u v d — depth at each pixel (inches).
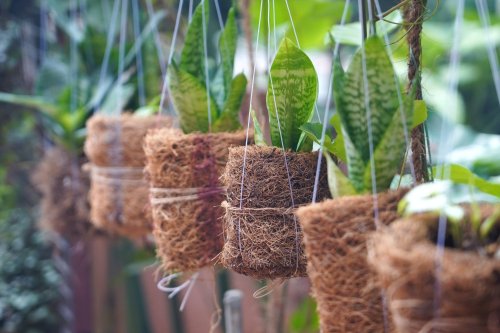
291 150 50.2
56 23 96.2
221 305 98.8
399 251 36.9
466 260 36.0
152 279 109.6
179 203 55.4
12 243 112.6
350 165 44.1
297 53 49.4
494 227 38.8
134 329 107.7
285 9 75.0
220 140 55.2
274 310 79.3
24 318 110.7
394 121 42.8
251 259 48.9
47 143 98.9
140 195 65.9
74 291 111.3
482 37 100.7
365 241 41.6
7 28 107.1
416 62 48.6
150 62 82.1
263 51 79.3
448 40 95.3
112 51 84.2
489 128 111.0
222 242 55.1
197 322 106.5
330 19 76.2
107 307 109.4
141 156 65.9
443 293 36.0
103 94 80.9
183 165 55.4
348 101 44.3
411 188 41.8
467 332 36.0
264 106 74.2
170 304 105.3
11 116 107.7
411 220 38.4
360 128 44.1
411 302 36.8
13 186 112.9
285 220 48.7
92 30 85.7
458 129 84.4
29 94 107.1
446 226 38.6
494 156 65.4
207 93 57.2
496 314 35.6
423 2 48.8
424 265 36.1
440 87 94.2
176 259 55.7
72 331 109.9
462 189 61.2
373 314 41.9
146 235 69.1
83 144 77.3
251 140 55.6
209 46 83.8
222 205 50.8
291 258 48.6
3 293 110.7
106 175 66.9
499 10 106.7
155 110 72.5
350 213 41.8
